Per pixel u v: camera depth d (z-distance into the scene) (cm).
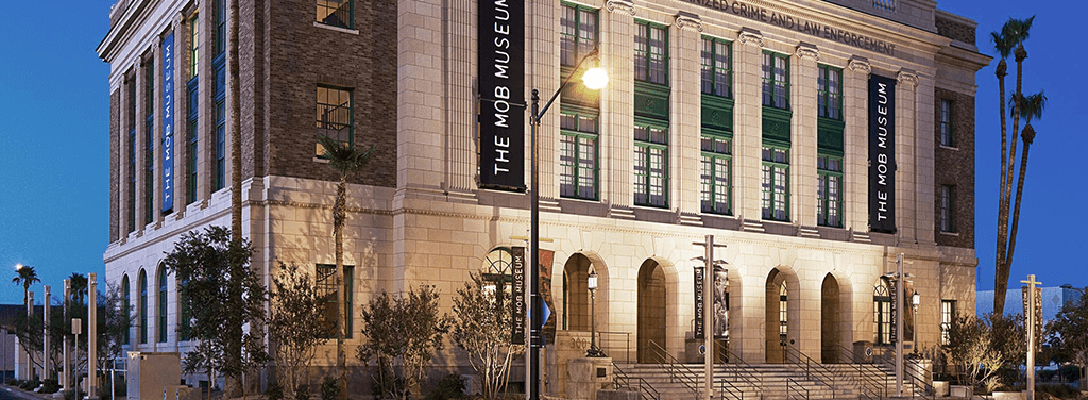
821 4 5303
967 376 5569
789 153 5244
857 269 5391
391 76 4112
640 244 4606
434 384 3984
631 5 4650
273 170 3838
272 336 3522
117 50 5856
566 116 4512
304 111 3922
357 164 3734
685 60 4834
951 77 6094
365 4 4084
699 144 4853
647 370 4269
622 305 4534
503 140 4253
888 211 5575
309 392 3591
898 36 5659
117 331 5100
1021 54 6094
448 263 4072
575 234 4412
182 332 4053
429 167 4081
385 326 3653
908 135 5712
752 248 4969
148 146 5306
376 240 4022
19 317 6019
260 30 3941
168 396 3581
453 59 4172
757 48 5094
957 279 6028
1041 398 5244
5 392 5688
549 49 4409
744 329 4906
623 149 4591
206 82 4369
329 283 3922
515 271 3647
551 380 3900
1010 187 6078
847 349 5350
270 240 3803
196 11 4569
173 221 4638
